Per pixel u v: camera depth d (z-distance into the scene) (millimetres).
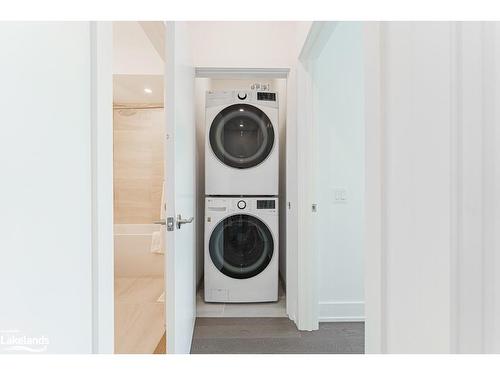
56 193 672
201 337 2240
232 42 2523
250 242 2926
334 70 2514
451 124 584
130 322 2420
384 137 885
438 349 631
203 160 3512
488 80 571
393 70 831
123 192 4102
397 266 817
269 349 2072
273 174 2934
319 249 2537
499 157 575
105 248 875
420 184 702
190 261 2113
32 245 599
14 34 551
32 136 598
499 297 572
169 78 1505
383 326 886
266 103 2924
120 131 4098
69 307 722
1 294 529
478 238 575
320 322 2514
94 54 818
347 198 2535
